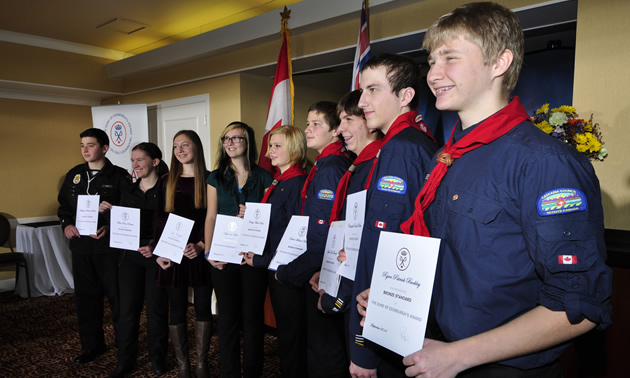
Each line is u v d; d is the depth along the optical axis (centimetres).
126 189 263
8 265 426
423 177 109
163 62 445
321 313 175
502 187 74
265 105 427
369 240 111
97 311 280
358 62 276
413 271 81
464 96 81
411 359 75
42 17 402
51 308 396
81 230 264
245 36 362
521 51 80
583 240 65
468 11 79
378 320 87
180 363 233
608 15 206
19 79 454
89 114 565
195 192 231
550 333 66
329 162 171
